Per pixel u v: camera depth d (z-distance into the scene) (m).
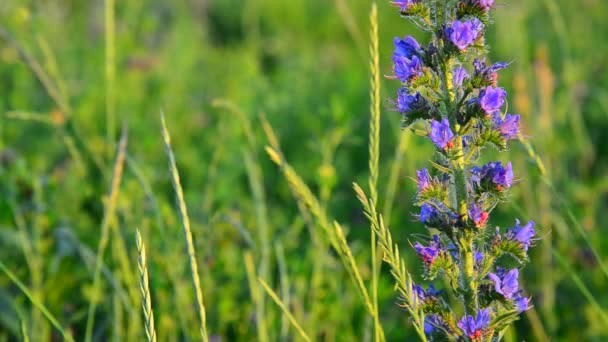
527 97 1.87
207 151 2.05
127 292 1.41
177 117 2.43
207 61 3.29
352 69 2.88
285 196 1.86
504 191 1.08
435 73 1.07
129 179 1.60
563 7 3.18
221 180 1.86
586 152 2.08
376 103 1.12
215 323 1.43
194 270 1.04
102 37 2.58
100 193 1.58
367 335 1.33
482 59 1.08
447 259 1.07
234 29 4.24
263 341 1.29
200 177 1.91
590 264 1.54
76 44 2.75
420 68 1.07
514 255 1.08
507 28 2.16
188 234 1.04
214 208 1.73
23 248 1.47
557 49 2.66
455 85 1.07
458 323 1.07
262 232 1.36
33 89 2.23
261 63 3.31
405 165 1.80
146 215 1.50
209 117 2.47
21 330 1.16
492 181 1.08
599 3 3.29
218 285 1.47
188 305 1.40
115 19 2.89
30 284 1.45
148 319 1.00
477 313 1.07
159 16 3.71
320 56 3.52
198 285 1.04
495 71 1.07
